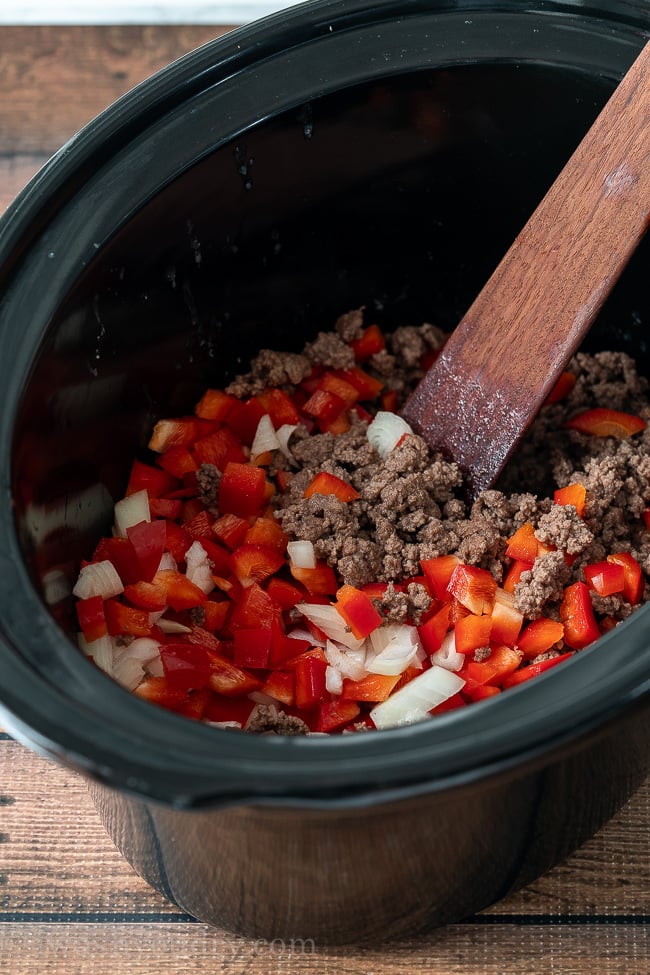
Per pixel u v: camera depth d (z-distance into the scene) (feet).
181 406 3.01
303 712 2.77
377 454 2.95
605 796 2.62
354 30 2.83
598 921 2.72
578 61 2.79
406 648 2.76
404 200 3.01
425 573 2.82
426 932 2.71
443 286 3.15
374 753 2.29
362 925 2.64
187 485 2.98
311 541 2.84
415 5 2.83
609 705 2.31
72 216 2.69
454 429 2.90
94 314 2.72
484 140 2.93
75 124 3.46
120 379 2.83
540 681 2.34
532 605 2.76
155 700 2.72
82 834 2.80
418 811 2.37
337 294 3.12
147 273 2.81
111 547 2.83
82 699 2.33
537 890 2.75
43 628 2.38
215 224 2.87
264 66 2.81
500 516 2.87
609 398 3.04
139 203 2.72
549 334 2.78
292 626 2.84
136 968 2.70
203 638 2.81
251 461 3.00
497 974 2.69
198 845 2.52
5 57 3.55
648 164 2.66
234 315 3.02
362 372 3.10
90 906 2.75
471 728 2.31
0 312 2.61
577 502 2.84
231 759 2.28
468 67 2.82
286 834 2.42
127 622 2.76
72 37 3.57
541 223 2.77
